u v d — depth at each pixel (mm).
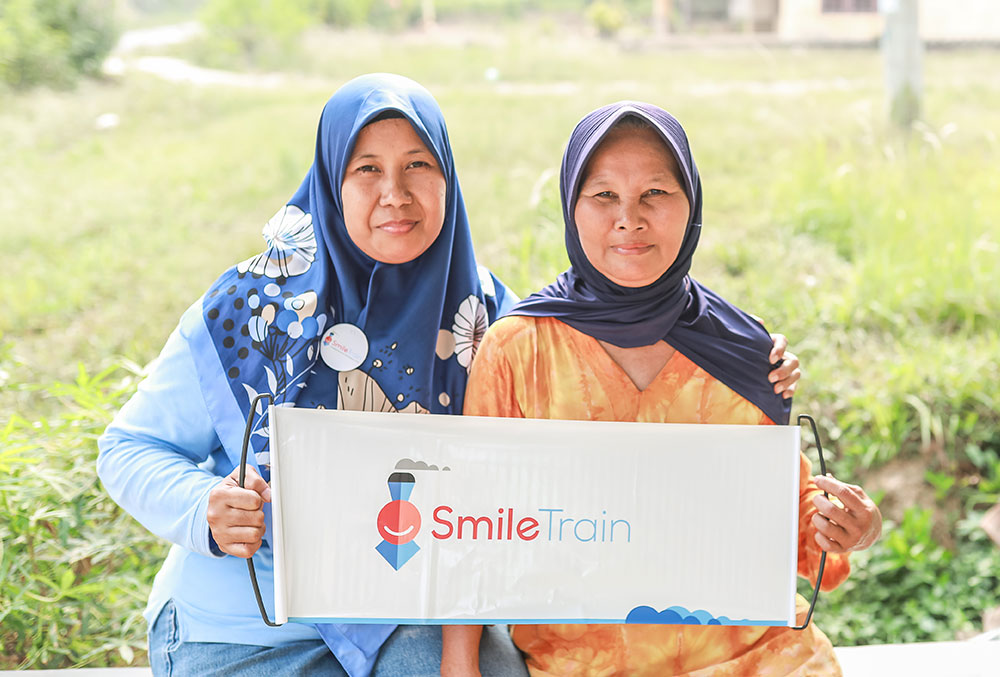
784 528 1640
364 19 10508
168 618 1729
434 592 1594
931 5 9414
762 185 5906
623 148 1606
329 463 1562
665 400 1714
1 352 3053
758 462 1635
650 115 1603
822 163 5727
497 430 1598
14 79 7676
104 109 7648
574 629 1687
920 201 5207
